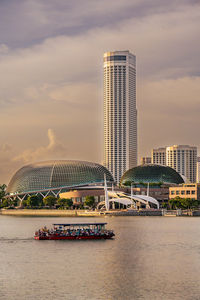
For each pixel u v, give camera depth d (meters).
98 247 154.00
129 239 173.88
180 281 106.19
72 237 175.38
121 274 112.94
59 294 96.31
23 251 146.50
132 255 138.38
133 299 93.12
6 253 143.00
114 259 132.00
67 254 140.50
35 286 102.25
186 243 162.50
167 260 130.25
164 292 97.69
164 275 111.94
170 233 193.12
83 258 133.75
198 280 107.06
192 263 125.81
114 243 163.38
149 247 153.75
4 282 105.50
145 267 120.81
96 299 93.19
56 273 114.19
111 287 101.38
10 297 94.38
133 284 103.75
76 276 111.19
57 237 175.25
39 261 129.50
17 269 118.81
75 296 95.00
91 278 109.12
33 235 190.38
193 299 93.19
